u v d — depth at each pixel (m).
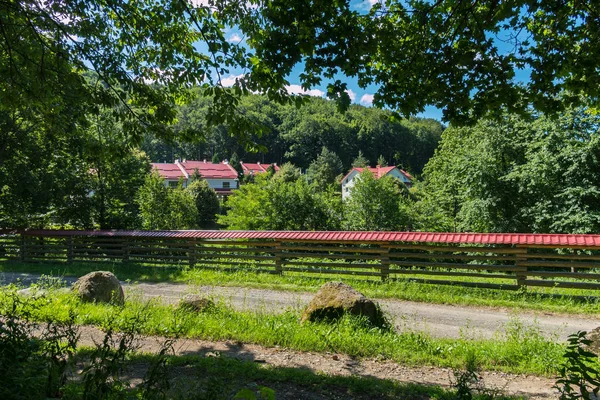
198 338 7.14
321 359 6.28
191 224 27.73
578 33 6.04
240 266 15.22
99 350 3.52
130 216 21.39
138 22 7.32
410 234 12.65
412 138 117.81
